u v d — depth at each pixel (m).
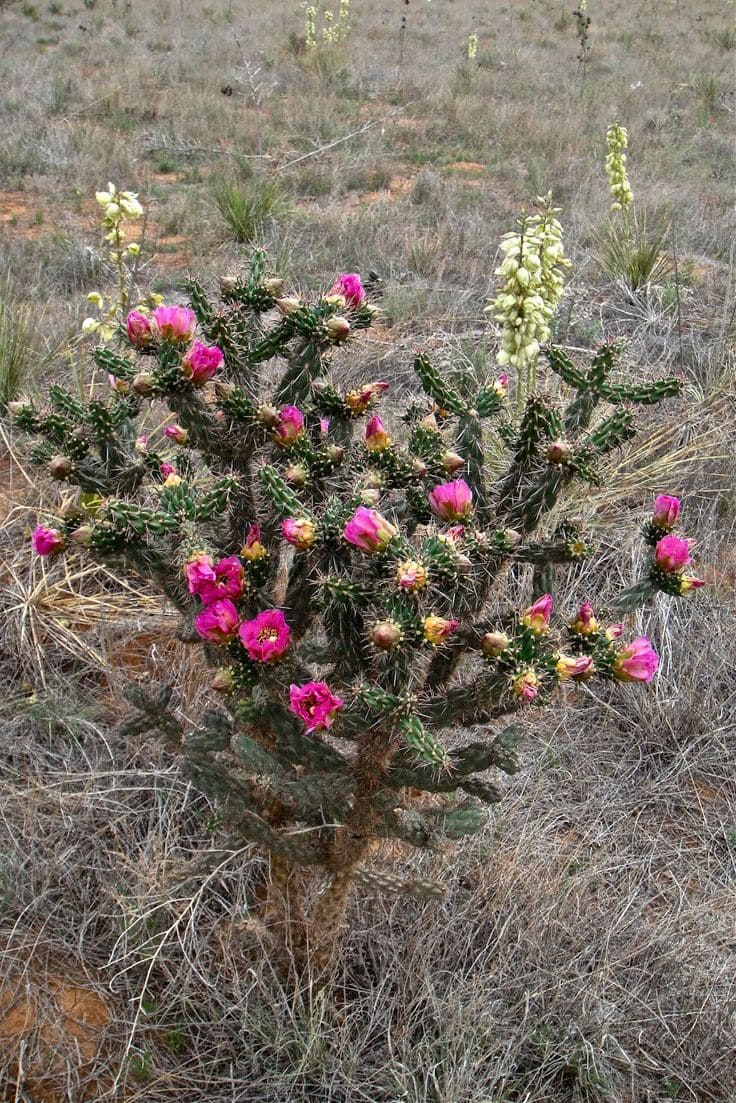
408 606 1.37
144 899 1.96
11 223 6.03
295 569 1.68
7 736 2.30
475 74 11.09
